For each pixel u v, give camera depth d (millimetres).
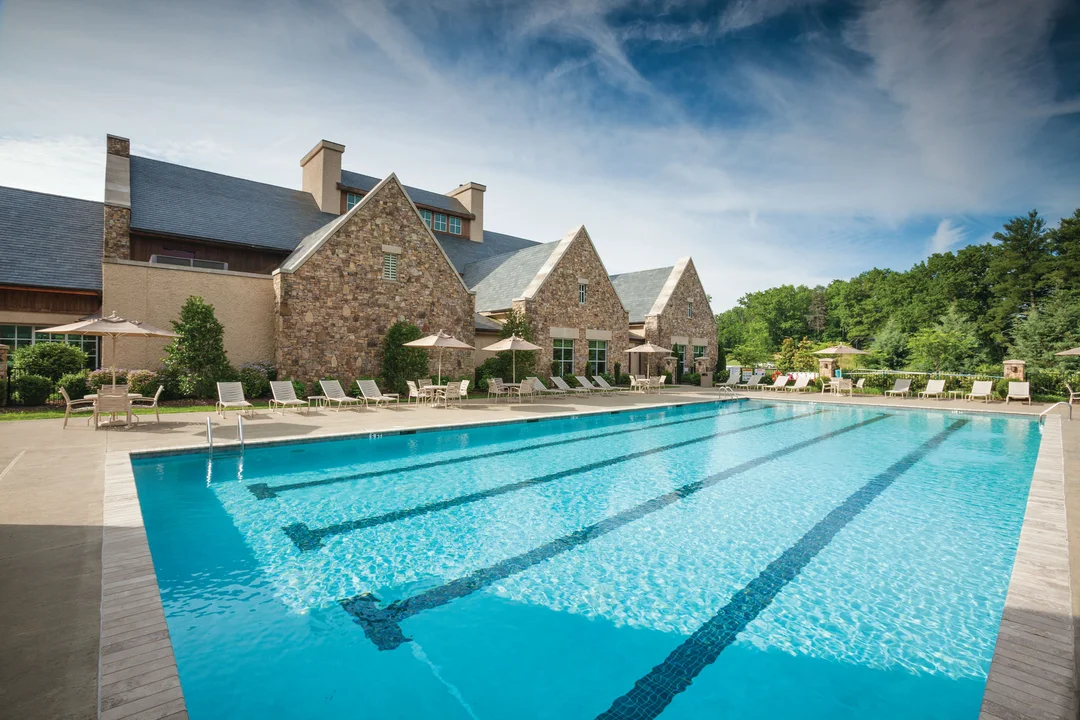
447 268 22484
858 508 7656
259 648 3998
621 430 15125
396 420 14109
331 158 28656
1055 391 22828
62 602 3760
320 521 6898
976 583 5180
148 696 2781
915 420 17688
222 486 8367
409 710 3340
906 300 64562
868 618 4508
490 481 9078
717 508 7645
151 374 15930
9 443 9781
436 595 4906
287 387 16344
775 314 89938
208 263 21797
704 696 3525
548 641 4156
